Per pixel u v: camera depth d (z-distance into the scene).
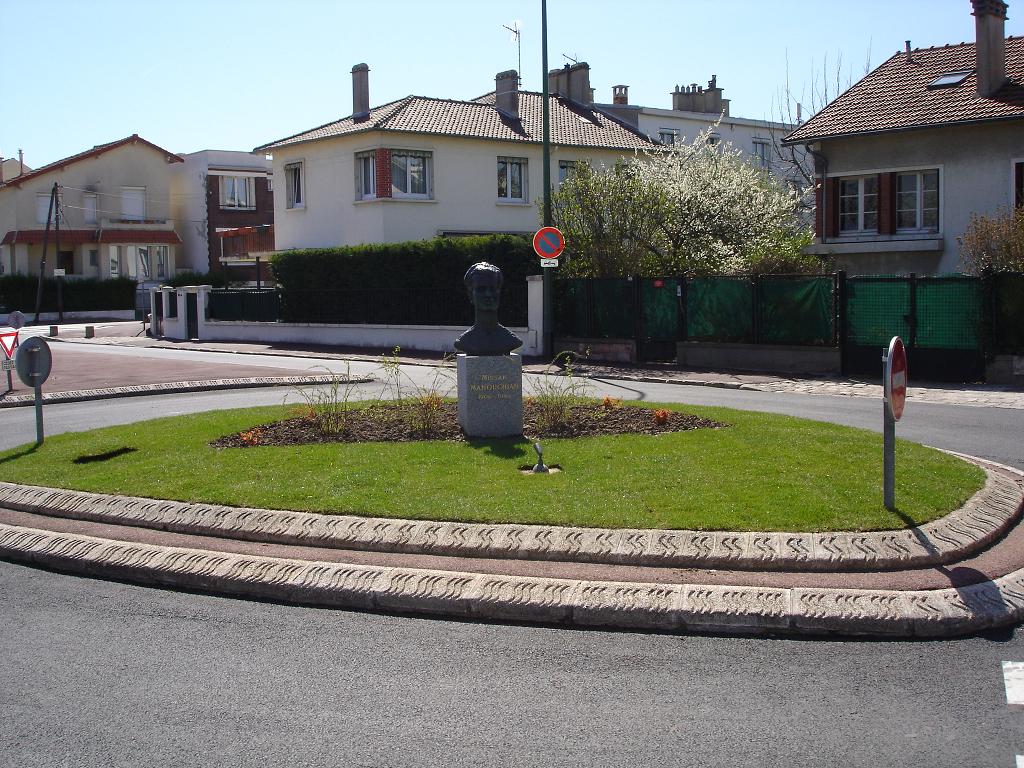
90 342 37.97
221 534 7.55
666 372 21.14
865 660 5.35
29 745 4.49
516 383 10.99
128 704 4.93
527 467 9.17
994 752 4.27
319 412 12.46
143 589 6.85
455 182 35.75
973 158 24.98
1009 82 25.48
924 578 6.25
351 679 5.20
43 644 5.79
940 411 14.61
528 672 5.26
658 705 4.81
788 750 4.32
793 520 7.09
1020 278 18.02
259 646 5.71
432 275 28.44
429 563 6.76
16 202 56.56
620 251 25.25
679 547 6.69
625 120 45.44
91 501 8.40
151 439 11.14
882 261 26.55
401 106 35.91
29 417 15.27
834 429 11.00
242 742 4.49
